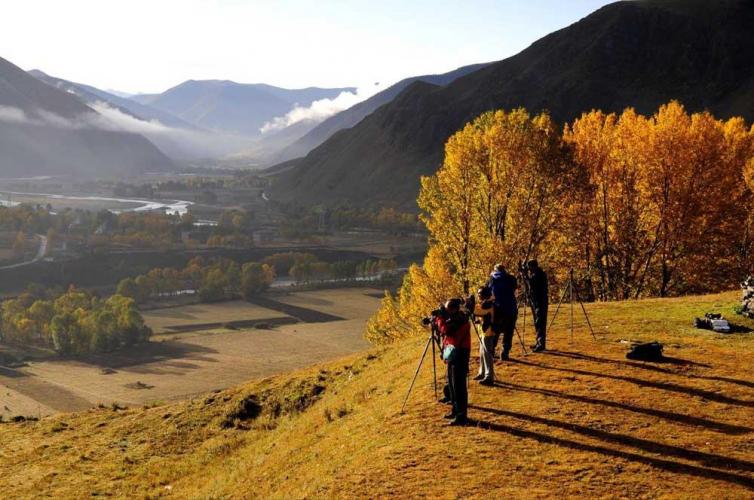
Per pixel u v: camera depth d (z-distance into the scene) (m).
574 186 47.19
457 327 15.12
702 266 48.09
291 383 30.17
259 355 143.50
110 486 22.12
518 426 14.80
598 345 21.94
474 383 18.27
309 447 18.03
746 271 48.50
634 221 49.75
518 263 45.00
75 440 29.06
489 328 17.92
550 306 32.31
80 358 145.25
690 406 15.64
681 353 20.53
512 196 47.66
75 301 184.38
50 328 162.25
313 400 26.97
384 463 13.40
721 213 47.75
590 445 13.57
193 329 172.00
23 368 137.25
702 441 13.59
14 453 28.08
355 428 17.23
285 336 161.38
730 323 24.98
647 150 48.69
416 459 13.38
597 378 18.05
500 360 20.41
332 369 30.92
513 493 11.54
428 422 15.56
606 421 14.87
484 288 18.12
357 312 191.00
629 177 50.16
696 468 12.33
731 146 52.41
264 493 15.70
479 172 47.69
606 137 52.28
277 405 28.09
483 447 13.69
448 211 48.88
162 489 20.98
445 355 15.05
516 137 47.00
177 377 127.00
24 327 168.00
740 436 13.78
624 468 12.44
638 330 24.25
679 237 48.19
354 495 12.16
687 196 47.47
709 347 21.28
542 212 47.31
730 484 11.61
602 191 50.84
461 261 48.47
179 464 23.47
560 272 48.78
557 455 13.12
